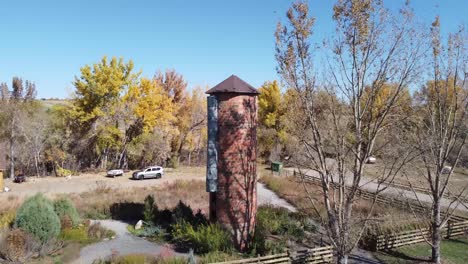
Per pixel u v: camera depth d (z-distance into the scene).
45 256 16.94
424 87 17.92
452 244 20.83
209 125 17.81
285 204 29.42
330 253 17.58
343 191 14.74
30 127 47.56
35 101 59.41
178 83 63.09
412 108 17.48
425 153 17.78
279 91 55.47
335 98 16.00
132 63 51.94
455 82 16.88
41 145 47.94
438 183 17.55
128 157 55.84
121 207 26.23
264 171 48.72
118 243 19.38
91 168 51.75
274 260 16.00
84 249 18.30
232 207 17.56
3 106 48.88
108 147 53.06
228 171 17.56
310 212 25.14
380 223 21.28
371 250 19.44
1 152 38.34
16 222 17.77
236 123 17.56
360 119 14.20
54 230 18.05
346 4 13.70
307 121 16.03
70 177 44.59
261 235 18.03
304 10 14.13
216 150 17.78
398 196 27.20
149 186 38.22
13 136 46.44
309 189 33.47
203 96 62.25
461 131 18.44
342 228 14.17
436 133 17.88
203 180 40.66
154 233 20.67
